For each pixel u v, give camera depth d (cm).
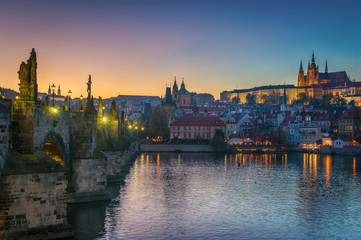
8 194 4253
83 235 5153
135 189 8438
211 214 6450
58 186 4541
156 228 5581
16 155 4453
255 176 11069
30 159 4484
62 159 6084
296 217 6341
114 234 5241
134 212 6400
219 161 15950
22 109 4516
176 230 5525
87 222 5728
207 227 5712
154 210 6594
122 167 11650
